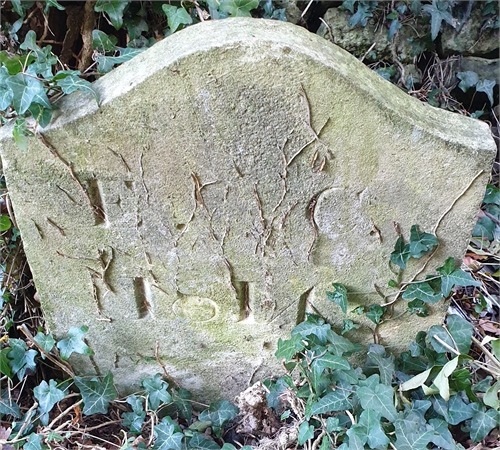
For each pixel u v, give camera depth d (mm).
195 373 1690
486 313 2012
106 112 1153
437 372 1519
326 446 1408
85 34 2027
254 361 1657
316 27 2309
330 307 1526
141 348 1624
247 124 1165
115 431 1669
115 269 1439
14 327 1809
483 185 1263
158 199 1299
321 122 1160
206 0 1829
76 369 1676
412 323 1571
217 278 1450
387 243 1377
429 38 2271
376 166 1231
